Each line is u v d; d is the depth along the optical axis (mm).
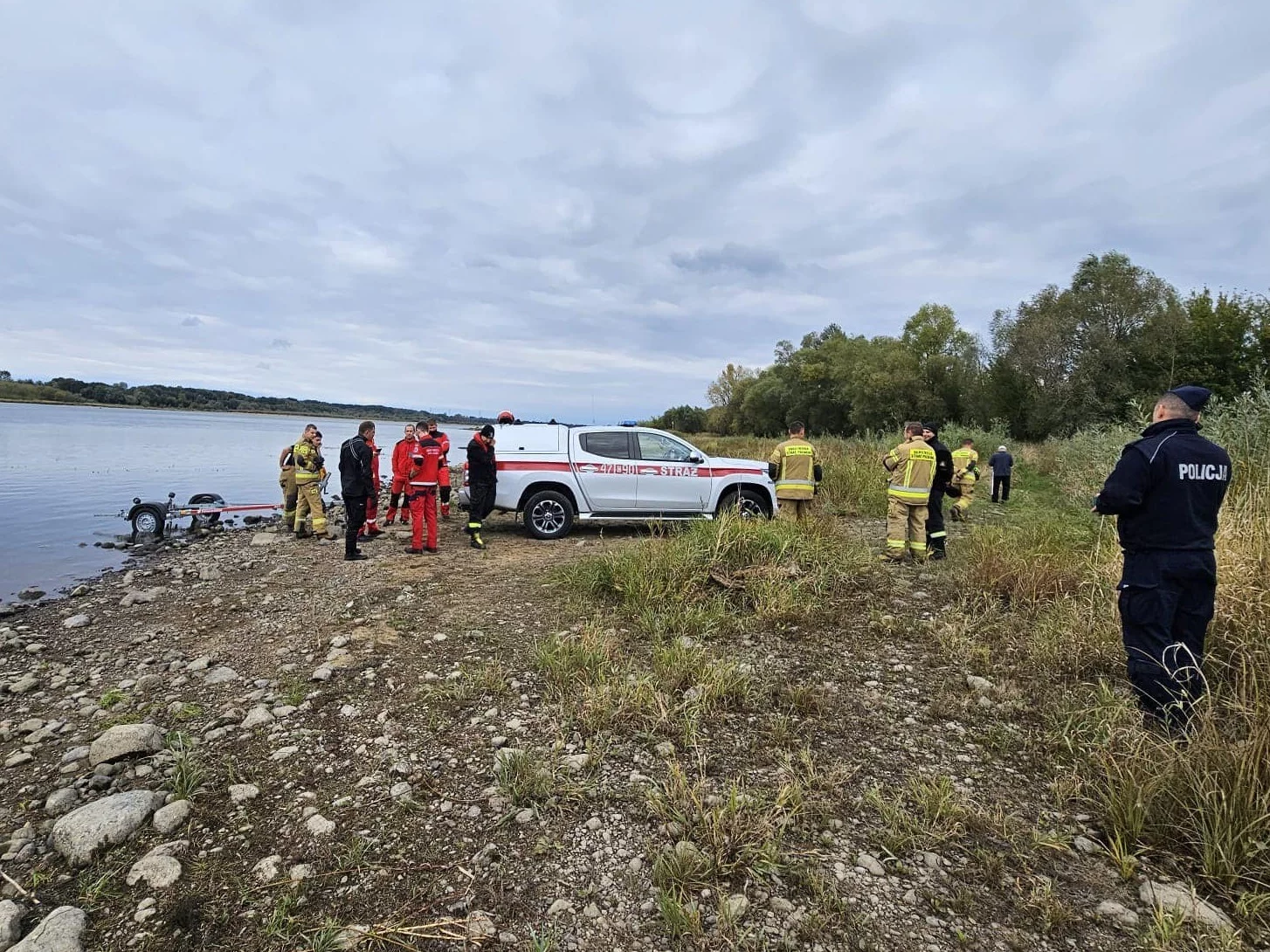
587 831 2840
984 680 4285
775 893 2467
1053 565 5988
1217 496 3496
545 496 9688
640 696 3955
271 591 7348
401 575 7570
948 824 2852
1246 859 2537
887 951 2211
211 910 2404
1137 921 2344
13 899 2488
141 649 5645
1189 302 33719
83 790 3258
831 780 3209
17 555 10836
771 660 4734
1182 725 3295
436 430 12172
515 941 2260
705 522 7387
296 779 3303
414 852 2715
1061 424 32656
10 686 4809
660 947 2232
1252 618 3988
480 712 4004
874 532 9867
